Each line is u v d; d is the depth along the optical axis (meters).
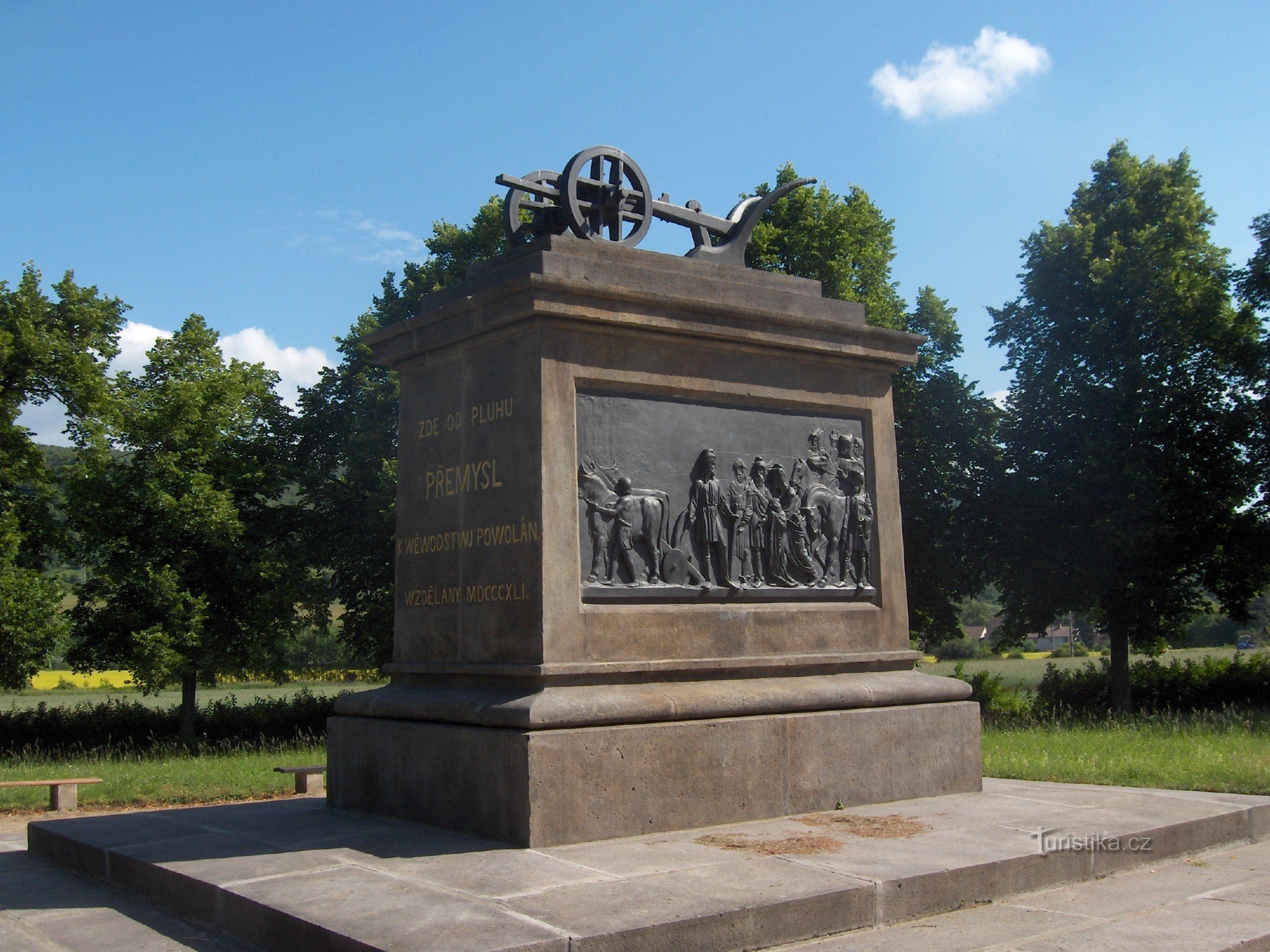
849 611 9.27
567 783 7.12
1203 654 59.47
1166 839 7.70
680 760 7.62
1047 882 6.86
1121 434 29.19
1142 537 27.83
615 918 5.33
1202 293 30.66
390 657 30.66
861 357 9.54
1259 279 29.83
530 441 7.82
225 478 30.81
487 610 8.02
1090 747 14.69
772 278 9.38
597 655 7.76
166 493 28.78
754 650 8.59
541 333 7.87
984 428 31.45
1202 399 30.23
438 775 7.77
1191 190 32.22
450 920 5.32
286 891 6.01
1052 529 29.28
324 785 14.38
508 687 7.70
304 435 33.62
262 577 29.52
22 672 27.16
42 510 29.50
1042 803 8.72
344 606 32.81
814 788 8.30
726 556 8.62
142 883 6.92
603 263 8.20
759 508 8.88
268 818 8.44
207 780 15.18
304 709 32.75
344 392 33.56
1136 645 31.55
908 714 8.96
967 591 31.73
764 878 6.14
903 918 6.12
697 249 9.31
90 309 29.12
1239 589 31.55
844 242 30.53
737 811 7.85
